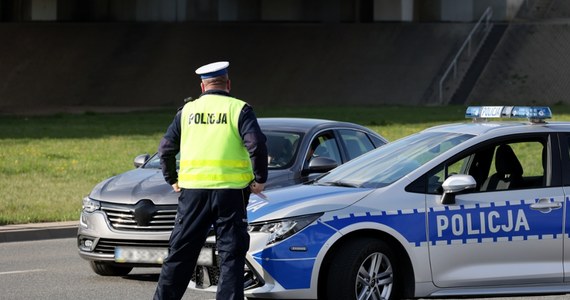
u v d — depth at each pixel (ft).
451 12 480.64
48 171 184.55
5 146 235.20
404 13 483.51
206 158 65.67
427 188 70.54
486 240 70.79
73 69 473.67
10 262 101.81
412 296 69.67
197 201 65.57
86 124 320.09
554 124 75.61
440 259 69.82
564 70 430.20
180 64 469.98
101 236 87.81
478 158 74.59
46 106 439.63
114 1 518.78
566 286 72.54
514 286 71.41
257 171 65.57
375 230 68.54
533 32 454.40
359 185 72.38
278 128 100.99
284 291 67.00
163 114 374.84
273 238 67.36
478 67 442.50
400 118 326.03
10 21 542.16
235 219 65.46
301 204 68.33
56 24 516.73
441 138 75.77
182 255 66.44
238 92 444.55
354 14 497.87
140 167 99.04
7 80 467.93
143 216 86.58
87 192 155.43
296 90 441.27
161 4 512.63
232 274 65.10
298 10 504.43
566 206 72.69
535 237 71.87
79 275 93.97
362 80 443.32
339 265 67.87
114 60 478.18
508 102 416.46
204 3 512.22
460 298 72.08
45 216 128.36
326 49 468.34
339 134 102.89
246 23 503.61
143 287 87.45
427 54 454.81
